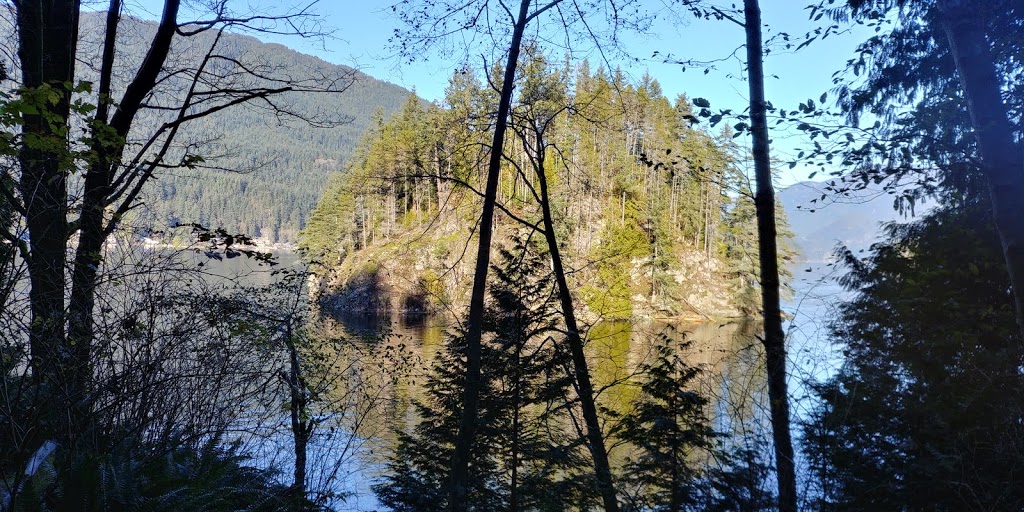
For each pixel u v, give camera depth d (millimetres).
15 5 5715
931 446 4336
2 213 4250
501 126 7145
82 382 4137
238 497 4176
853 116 6297
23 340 3758
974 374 4863
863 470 4480
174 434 4637
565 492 7004
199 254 5152
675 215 47562
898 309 5438
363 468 10125
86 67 7375
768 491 4715
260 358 5906
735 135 5289
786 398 4934
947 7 4754
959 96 5504
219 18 6922
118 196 5641
